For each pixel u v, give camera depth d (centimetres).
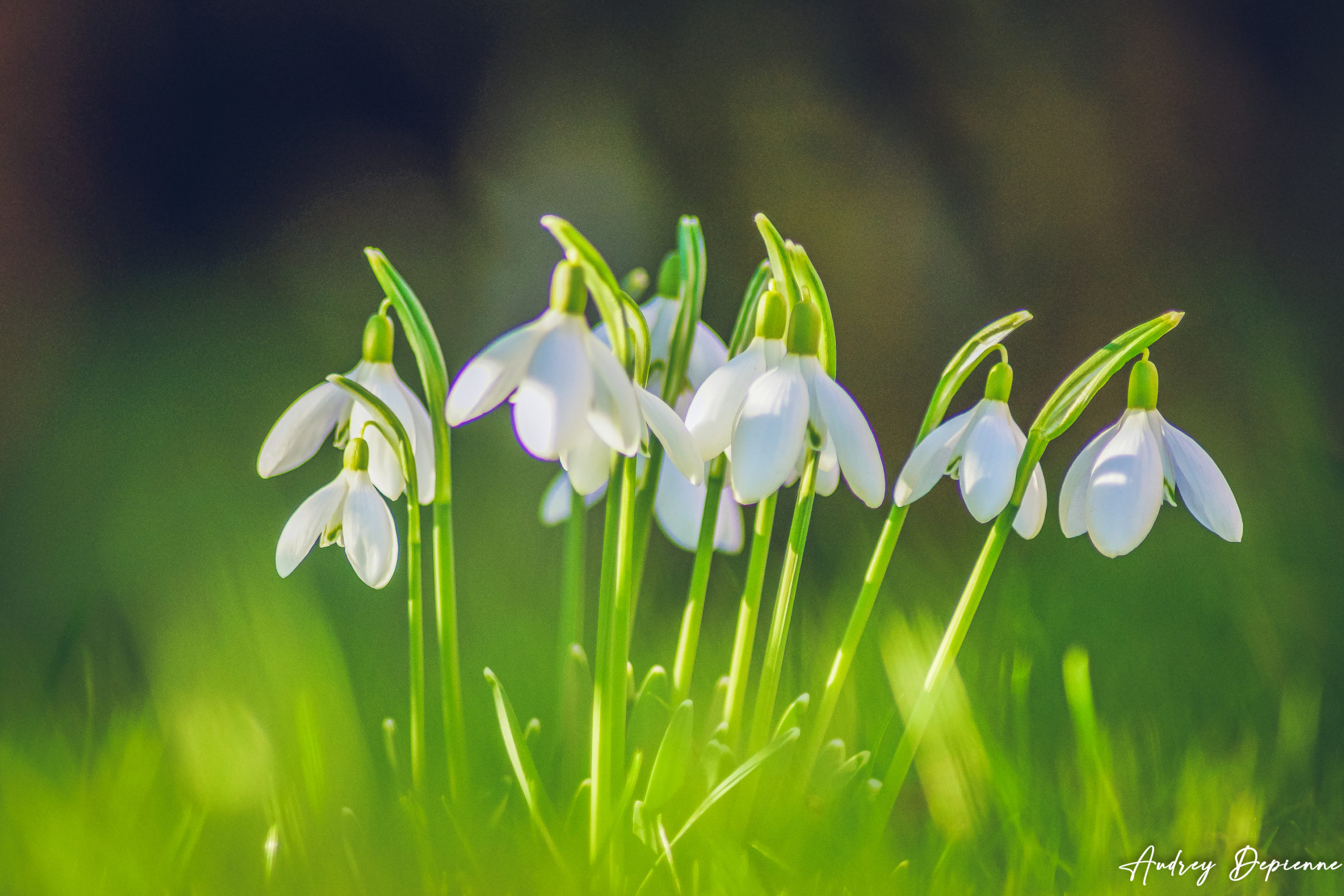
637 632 87
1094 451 68
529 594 103
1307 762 76
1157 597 101
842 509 124
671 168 154
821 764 69
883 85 152
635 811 68
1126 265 154
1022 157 152
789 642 82
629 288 72
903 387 148
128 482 136
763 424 66
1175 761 76
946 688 73
